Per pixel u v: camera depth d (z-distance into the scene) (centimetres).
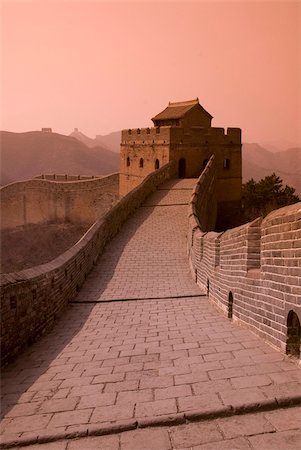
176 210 2831
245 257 846
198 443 435
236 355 671
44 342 950
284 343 649
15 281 870
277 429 446
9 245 5438
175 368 648
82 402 564
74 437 472
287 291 645
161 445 438
